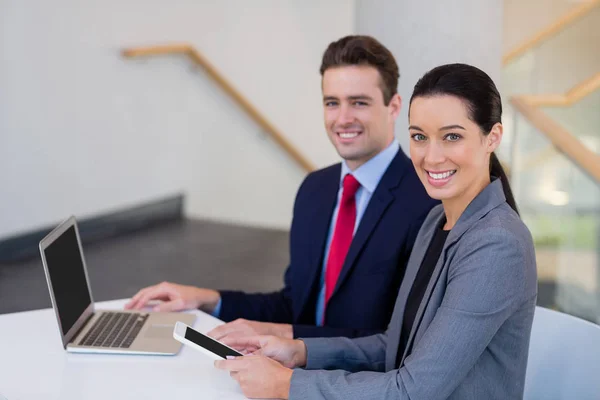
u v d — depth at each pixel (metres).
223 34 5.72
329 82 2.02
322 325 2.11
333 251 2.08
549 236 3.40
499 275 1.36
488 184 1.49
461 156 1.42
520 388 1.46
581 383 1.61
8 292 3.93
